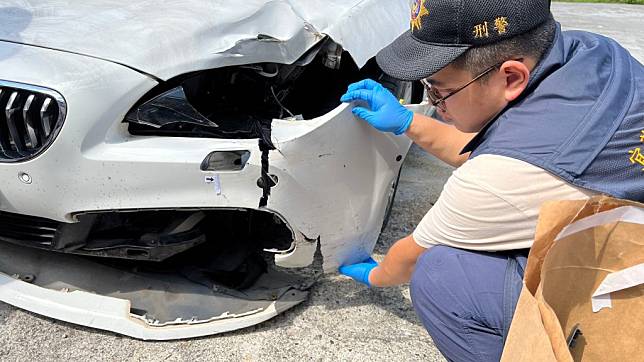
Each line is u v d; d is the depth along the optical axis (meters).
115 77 1.67
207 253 2.10
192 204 1.71
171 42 1.78
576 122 1.23
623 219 1.20
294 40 1.94
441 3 1.23
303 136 1.70
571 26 7.76
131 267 2.11
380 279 1.82
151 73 1.71
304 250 1.87
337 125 1.77
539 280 1.20
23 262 2.10
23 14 1.96
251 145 1.68
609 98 1.24
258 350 1.86
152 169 1.66
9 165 1.69
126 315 1.90
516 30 1.19
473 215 1.33
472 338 1.48
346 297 2.11
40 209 1.75
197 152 1.66
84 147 1.65
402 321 2.02
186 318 1.92
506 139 1.27
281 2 2.07
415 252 1.59
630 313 1.26
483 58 1.22
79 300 1.94
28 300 1.95
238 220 2.09
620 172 1.24
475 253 1.43
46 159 1.66
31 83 1.63
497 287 1.40
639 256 1.23
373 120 1.80
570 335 1.29
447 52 1.25
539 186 1.24
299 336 1.92
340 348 1.89
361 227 1.96
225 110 1.96
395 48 1.37
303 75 2.22
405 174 3.14
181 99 1.77
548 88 1.25
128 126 1.72
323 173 1.78
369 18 2.20
